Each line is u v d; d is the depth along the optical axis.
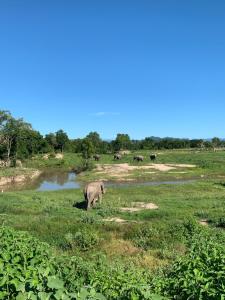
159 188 45.44
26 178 64.06
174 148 136.25
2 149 83.62
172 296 8.62
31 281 7.18
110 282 9.07
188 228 21.86
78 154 104.38
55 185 56.66
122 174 62.78
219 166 69.69
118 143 120.88
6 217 27.22
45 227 23.47
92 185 32.75
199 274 8.34
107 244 20.22
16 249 10.38
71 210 31.00
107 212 29.45
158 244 20.00
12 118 80.31
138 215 28.48
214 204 32.66
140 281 9.45
